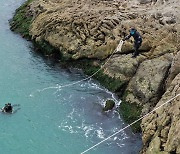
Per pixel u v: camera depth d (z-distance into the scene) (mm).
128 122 28031
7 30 40594
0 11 44500
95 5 38219
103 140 26609
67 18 36312
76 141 26578
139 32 33250
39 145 26312
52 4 39844
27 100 30516
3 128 27656
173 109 23750
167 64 29641
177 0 37469
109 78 32031
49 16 37812
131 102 29234
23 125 27984
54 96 31000
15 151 25797
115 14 35750
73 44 34844
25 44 38219
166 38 32562
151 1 38438
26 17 41312
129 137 26781
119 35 33562
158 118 24422
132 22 34094
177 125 22188
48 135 27141
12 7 45625
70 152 25703
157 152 22172
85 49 34219
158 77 29125
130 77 30984
